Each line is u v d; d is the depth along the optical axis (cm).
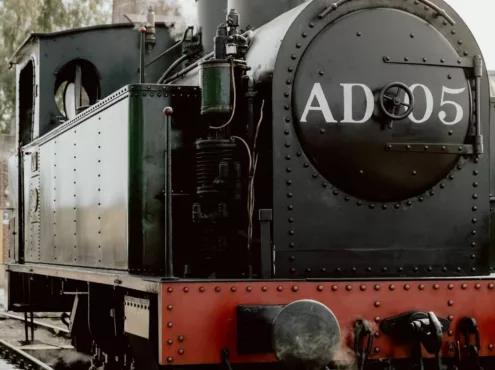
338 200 536
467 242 557
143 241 578
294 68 529
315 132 529
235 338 486
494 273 609
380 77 539
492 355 514
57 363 902
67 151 743
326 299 493
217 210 551
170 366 524
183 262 586
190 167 589
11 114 2742
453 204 554
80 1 2791
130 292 570
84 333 766
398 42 545
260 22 637
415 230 548
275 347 465
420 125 542
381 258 542
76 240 713
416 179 543
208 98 540
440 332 480
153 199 582
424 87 545
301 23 531
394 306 501
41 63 824
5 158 2467
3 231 2425
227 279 487
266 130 542
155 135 584
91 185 671
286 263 528
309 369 468
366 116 534
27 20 2727
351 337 495
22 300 945
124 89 594
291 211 530
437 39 552
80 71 822
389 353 500
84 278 641
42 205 830
